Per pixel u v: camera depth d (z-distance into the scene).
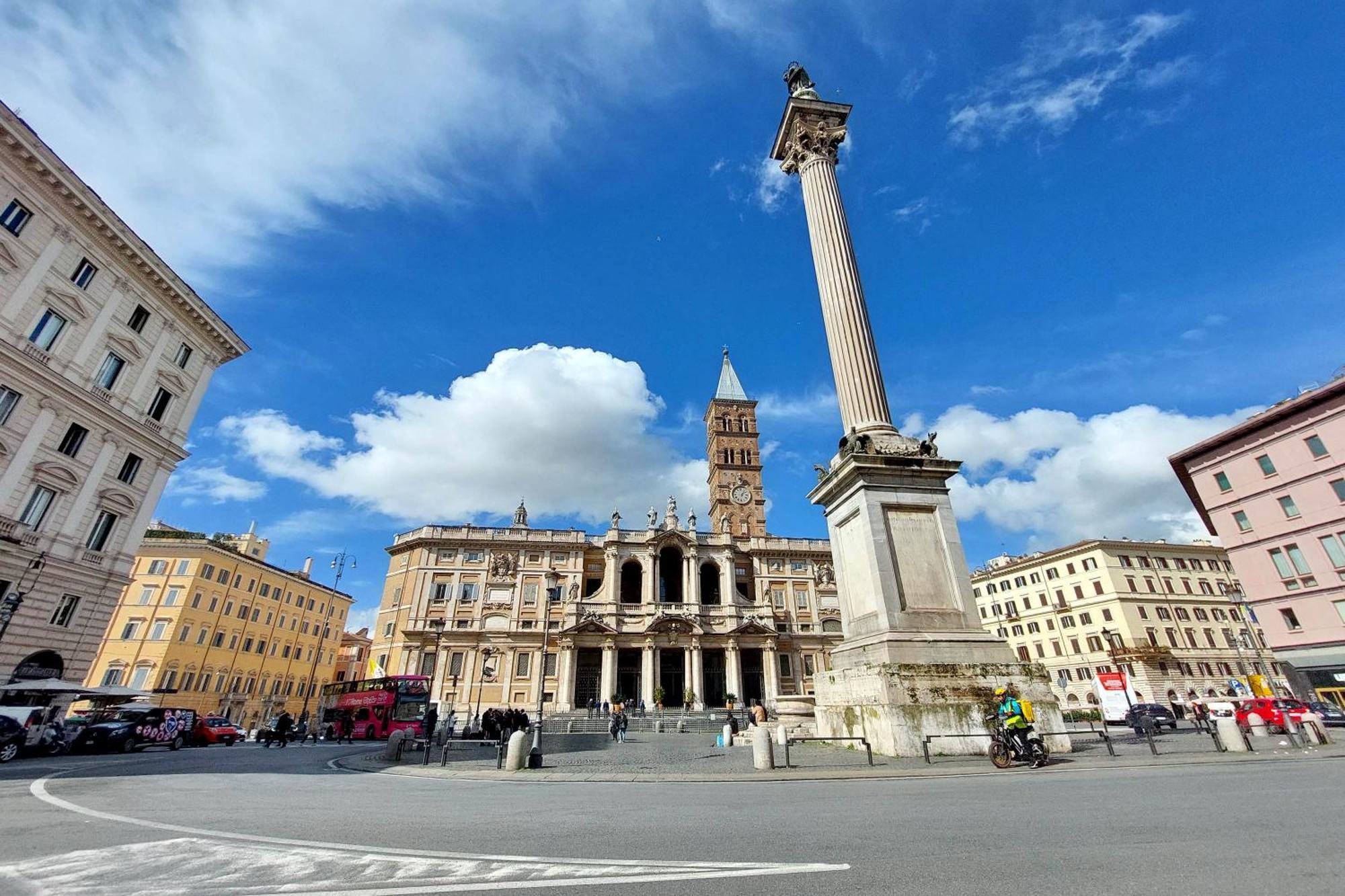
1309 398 38.25
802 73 26.78
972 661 15.47
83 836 7.07
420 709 40.81
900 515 17.34
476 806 9.45
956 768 12.28
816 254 22.94
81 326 31.11
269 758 22.47
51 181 29.28
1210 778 10.16
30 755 21.75
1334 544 37.22
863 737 13.23
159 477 35.44
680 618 68.75
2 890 4.90
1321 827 5.92
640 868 5.31
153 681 57.41
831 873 5.01
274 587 73.81
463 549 73.25
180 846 6.45
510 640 68.19
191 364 38.03
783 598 75.44
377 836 7.03
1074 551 75.44
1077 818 6.90
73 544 30.42
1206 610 72.12
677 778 12.65
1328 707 31.06
